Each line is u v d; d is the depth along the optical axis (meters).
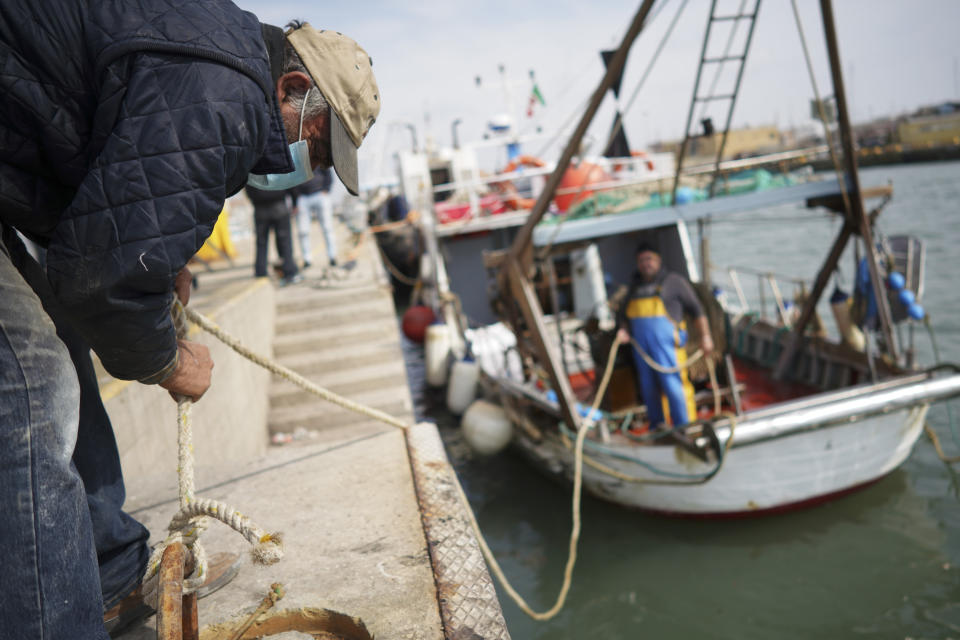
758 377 8.39
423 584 1.63
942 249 18.36
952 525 5.92
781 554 5.87
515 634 5.37
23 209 1.10
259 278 9.28
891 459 6.28
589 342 7.44
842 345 7.33
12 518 0.97
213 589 1.65
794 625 5.02
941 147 61.69
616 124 5.79
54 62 0.99
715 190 7.58
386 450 2.53
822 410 5.74
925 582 5.26
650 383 6.36
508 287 7.67
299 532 1.95
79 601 1.06
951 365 5.92
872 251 6.61
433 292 13.94
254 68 1.07
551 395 7.65
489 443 8.65
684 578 5.76
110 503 1.49
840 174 6.60
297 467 2.45
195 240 1.04
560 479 7.70
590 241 7.46
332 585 1.66
